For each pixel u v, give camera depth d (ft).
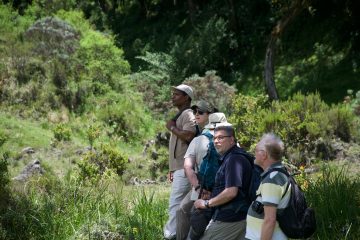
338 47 95.66
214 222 19.31
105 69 86.22
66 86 79.00
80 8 153.17
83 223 27.35
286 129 59.21
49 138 65.77
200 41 109.50
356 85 85.51
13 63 79.56
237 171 18.74
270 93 89.30
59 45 86.58
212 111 24.45
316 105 64.44
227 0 116.57
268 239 16.47
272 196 16.57
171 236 25.55
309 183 30.63
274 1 91.09
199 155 22.45
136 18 147.95
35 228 27.12
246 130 61.93
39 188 32.83
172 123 25.45
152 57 107.76
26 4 114.83
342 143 58.95
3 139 59.06
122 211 29.22
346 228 24.39
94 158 55.47
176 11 137.59
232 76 105.70
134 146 71.82
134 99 84.02
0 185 30.73
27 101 75.72
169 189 47.09
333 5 102.58
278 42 105.40
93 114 76.54
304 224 16.76
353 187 28.96
